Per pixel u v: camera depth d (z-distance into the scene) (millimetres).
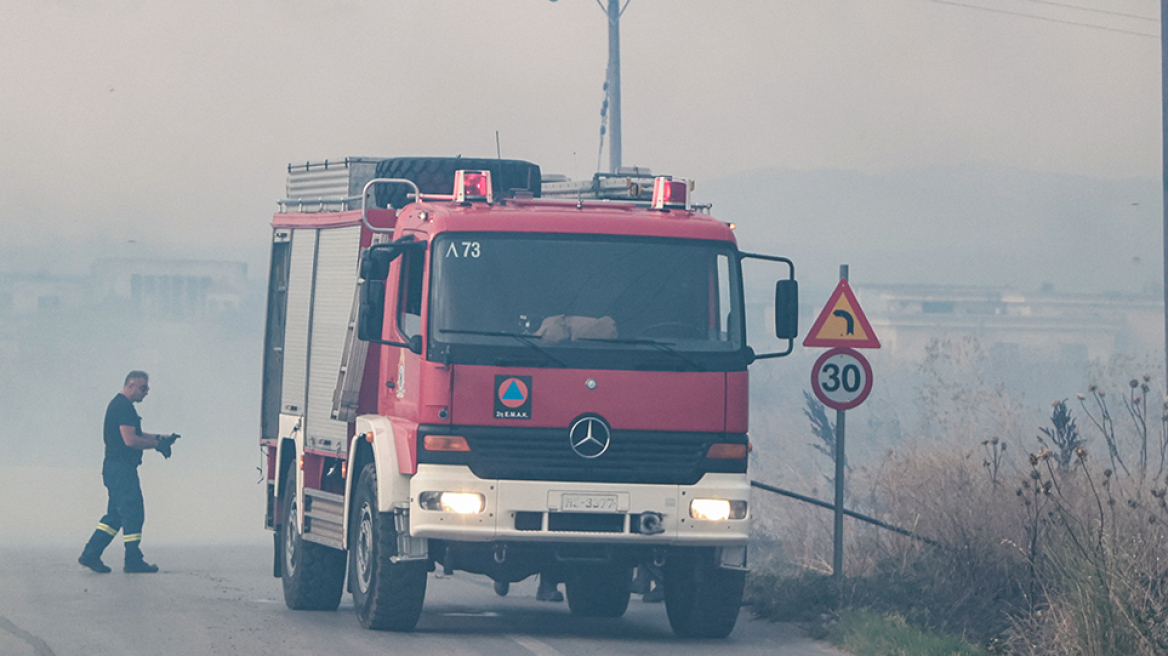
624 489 26891
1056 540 29344
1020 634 26875
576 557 27531
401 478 27547
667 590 30359
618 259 27797
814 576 33281
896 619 28094
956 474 36000
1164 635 23672
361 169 35281
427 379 26812
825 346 33125
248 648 26031
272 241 38406
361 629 29297
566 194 34844
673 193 29297
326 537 32531
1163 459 34719
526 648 26703
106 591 36875
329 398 32844
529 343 26969
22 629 28531
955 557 30969
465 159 34062
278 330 38312
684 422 27203
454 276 27250
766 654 26875
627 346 27203
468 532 26562
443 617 33406
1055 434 36812
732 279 28188
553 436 26781
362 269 27922
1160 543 27391
